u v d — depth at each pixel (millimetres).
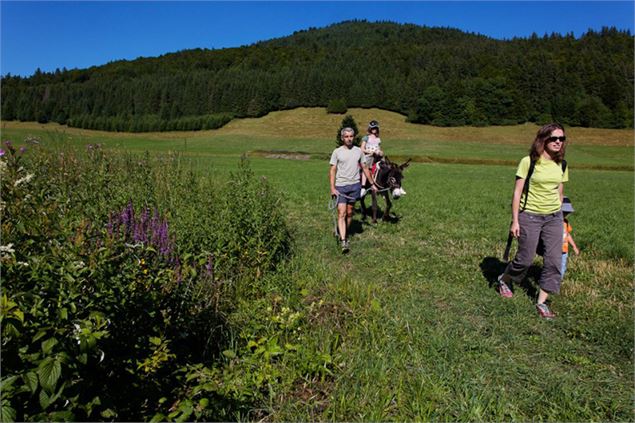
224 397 3217
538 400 3611
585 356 4387
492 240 9281
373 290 5750
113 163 8445
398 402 3422
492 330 4840
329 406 3346
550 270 5230
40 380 2156
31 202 3738
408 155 64875
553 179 5094
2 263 2691
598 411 3543
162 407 3115
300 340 4160
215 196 7195
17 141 24203
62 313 2486
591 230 10852
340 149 7949
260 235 5980
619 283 6660
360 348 4137
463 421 3273
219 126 110438
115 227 4133
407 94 113500
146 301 3254
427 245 8758
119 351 3117
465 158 61406
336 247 8203
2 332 2258
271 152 64750
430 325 4902
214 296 4574
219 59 177125
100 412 2742
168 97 123062
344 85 119438
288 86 120875
